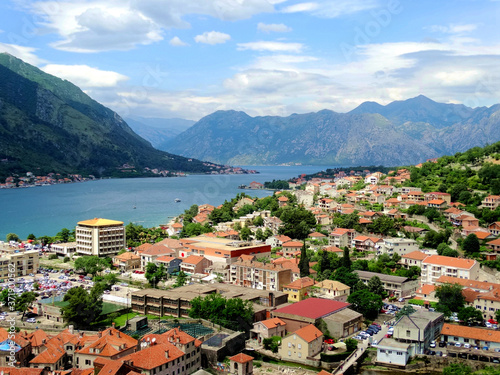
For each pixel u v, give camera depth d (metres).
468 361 169.12
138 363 144.38
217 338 185.25
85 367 155.38
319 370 170.50
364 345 185.88
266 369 171.38
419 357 174.62
